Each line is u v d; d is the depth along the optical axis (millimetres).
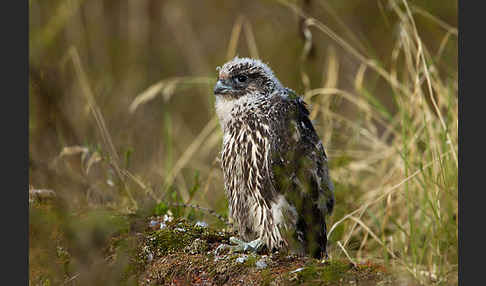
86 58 15438
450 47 11742
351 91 14062
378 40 14562
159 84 13109
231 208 8539
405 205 9969
